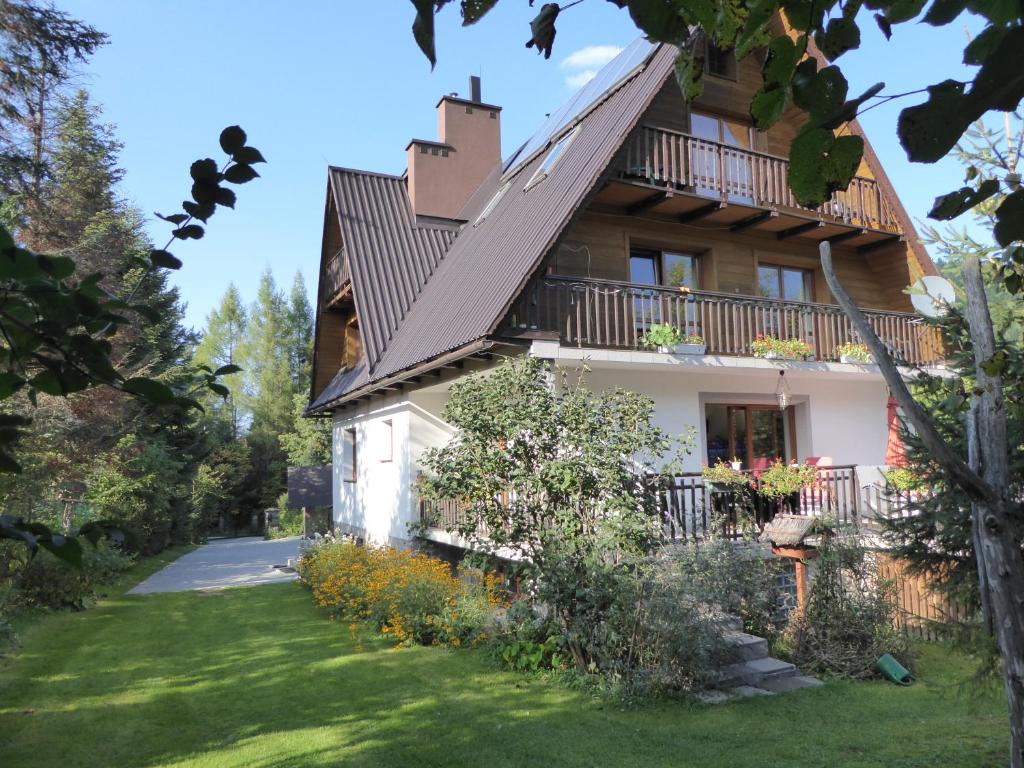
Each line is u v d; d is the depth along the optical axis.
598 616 7.71
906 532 7.32
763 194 12.03
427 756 5.95
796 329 12.57
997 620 2.74
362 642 9.98
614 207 11.65
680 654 7.37
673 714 6.91
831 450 13.34
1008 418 5.62
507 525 8.30
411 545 13.35
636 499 8.01
